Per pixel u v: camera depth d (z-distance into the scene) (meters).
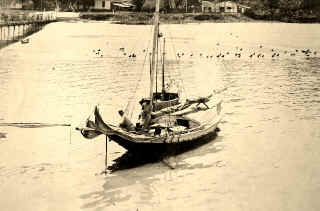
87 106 22.23
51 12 75.81
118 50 48.03
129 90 27.20
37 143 16.17
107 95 25.34
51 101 22.77
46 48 46.56
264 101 23.48
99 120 13.49
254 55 42.88
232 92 26.36
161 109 17.12
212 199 11.41
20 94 23.95
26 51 44.22
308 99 23.55
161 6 64.81
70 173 13.76
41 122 18.53
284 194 11.30
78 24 68.75
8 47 46.28
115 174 13.77
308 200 11.03
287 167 13.32
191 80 31.44
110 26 67.50
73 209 11.20
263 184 12.30
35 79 29.22
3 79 28.55
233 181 12.65
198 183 12.79
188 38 54.50
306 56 39.88
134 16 71.12
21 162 14.52
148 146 14.55
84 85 28.20
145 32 61.19
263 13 53.62
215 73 34.16
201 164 14.48
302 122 18.62
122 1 74.25
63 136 17.34
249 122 19.17
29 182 12.83
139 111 21.80
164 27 62.53
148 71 35.72
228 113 21.14
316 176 12.59
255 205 10.97
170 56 44.97
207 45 49.78
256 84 28.88
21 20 56.41
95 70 34.97
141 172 13.95
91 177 13.38
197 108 18.70
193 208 11.06
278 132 17.41
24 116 19.58
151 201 11.55
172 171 13.91
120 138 14.11
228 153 15.31
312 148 15.18
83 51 46.31
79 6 76.94
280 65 37.03
